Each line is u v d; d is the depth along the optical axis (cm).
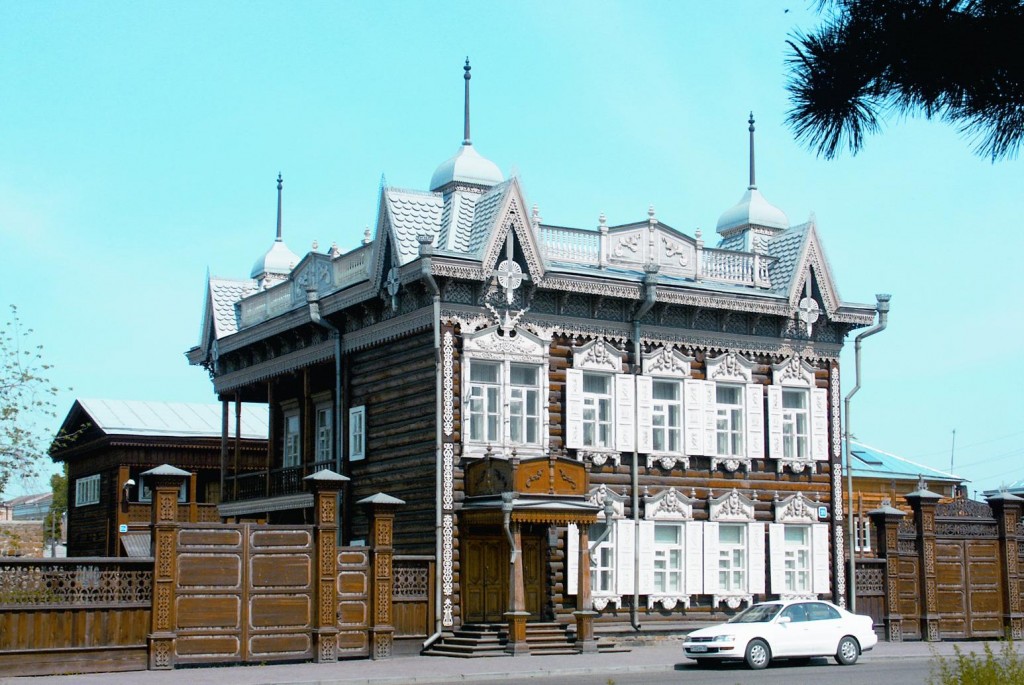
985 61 844
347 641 3008
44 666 2612
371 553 3080
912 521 3859
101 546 5138
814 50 870
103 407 5319
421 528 3334
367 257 3672
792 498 3850
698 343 3756
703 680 2506
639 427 3616
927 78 860
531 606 3397
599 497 3528
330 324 3775
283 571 2944
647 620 3556
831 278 3975
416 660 3019
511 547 3200
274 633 2912
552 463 3225
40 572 2648
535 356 3469
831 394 4000
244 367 4394
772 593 3775
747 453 3797
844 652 2998
